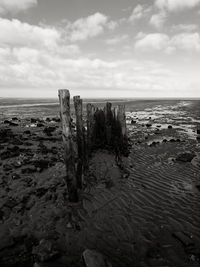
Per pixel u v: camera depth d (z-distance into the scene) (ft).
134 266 15.88
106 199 24.72
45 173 29.53
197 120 98.58
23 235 18.25
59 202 23.12
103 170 31.53
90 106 36.27
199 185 28.09
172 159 39.40
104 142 39.78
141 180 30.19
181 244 18.02
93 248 17.51
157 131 68.80
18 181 26.71
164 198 25.31
